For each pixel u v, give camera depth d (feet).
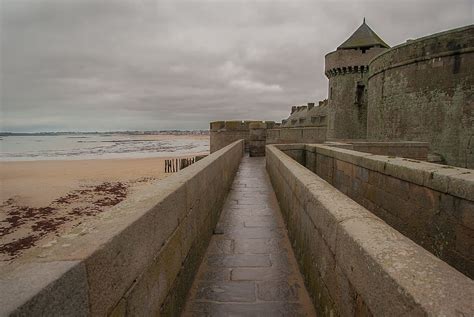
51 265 4.24
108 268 5.23
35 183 97.50
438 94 60.44
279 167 24.14
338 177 28.35
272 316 10.34
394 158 20.40
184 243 10.93
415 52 64.18
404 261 4.81
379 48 113.91
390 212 18.45
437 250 14.21
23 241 48.42
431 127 61.82
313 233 10.44
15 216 61.67
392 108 70.33
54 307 3.80
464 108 56.85
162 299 8.27
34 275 3.91
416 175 15.67
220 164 22.62
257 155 69.21
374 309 5.08
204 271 13.64
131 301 6.22
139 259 6.66
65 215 62.85
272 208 24.02
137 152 265.13
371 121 80.48
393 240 5.75
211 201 17.89
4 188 89.56
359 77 115.75
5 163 157.28
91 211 65.98
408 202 16.51
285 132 118.42
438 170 14.66
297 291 11.90
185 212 11.06
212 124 101.19
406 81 66.49
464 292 3.88
